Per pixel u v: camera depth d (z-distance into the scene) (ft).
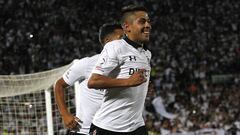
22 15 190.19
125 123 27.84
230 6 220.43
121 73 27.25
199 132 107.24
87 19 201.05
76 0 205.77
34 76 49.39
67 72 34.47
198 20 212.23
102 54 27.37
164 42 191.93
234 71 176.24
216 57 182.19
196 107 123.85
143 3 218.79
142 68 27.58
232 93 139.13
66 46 177.47
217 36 201.26
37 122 62.34
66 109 33.91
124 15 27.66
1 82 49.42
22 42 170.91
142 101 28.43
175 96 131.95
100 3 211.20
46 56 168.76
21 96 61.46
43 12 193.36
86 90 35.60
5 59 161.38
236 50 188.96
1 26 182.09
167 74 157.58
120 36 33.88
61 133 64.39
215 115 115.55
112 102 27.73
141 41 27.45
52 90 55.36
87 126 35.73
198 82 155.63
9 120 62.44
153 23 207.31
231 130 109.19
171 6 218.18
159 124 107.86
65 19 193.16
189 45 191.62
